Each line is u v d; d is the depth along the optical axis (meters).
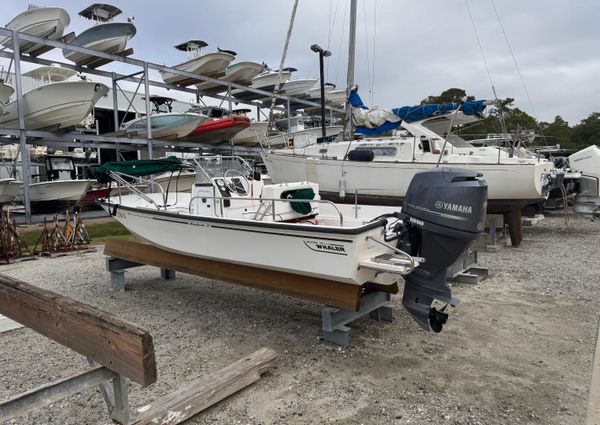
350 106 10.51
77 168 17.42
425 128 9.60
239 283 4.59
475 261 6.24
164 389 3.14
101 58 15.12
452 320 4.41
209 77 18.38
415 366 3.44
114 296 5.57
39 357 3.77
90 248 9.23
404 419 2.71
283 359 3.60
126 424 2.39
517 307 4.75
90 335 2.21
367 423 2.67
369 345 3.86
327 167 9.55
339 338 3.85
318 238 3.71
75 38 14.62
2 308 2.90
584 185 12.29
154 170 5.88
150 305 5.18
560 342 3.80
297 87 22.55
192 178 12.12
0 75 17.03
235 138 19.47
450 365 3.44
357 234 3.47
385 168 8.87
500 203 8.55
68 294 5.71
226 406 2.88
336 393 3.04
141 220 5.47
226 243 4.49
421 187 3.59
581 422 2.62
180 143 16.84
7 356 3.80
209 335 4.18
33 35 13.20
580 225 11.58
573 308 4.67
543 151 20.05
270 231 4.03
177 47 18.64
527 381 3.14
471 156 9.05
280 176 10.59
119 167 5.58
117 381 2.34
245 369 3.10
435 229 3.46
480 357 3.56
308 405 2.89
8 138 13.58
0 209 9.92
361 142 9.52
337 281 3.81
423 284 3.63
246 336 4.14
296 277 4.11
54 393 2.04
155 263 5.46
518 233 8.66
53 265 7.63
